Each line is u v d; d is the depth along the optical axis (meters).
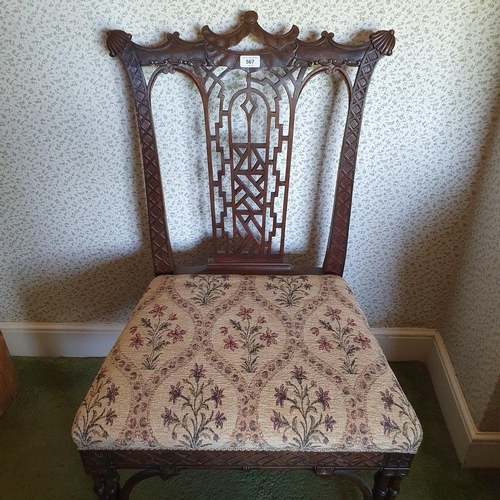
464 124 1.06
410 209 1.20
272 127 1.07
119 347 0.89
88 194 1.19
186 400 0.79
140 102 0.94
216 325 0.93
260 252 1.13
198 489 1.15
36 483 1.16
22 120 1.07
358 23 0.94
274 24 0.95
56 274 1.34
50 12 0.93
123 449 0.79
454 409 1.25
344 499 1.13
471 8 0.92
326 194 1.18
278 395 0.80
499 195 1.04
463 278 1.24
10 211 1.21
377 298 1.38
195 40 0.96
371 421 0.77
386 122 1.06
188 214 1.21
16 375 1.38
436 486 1.14
